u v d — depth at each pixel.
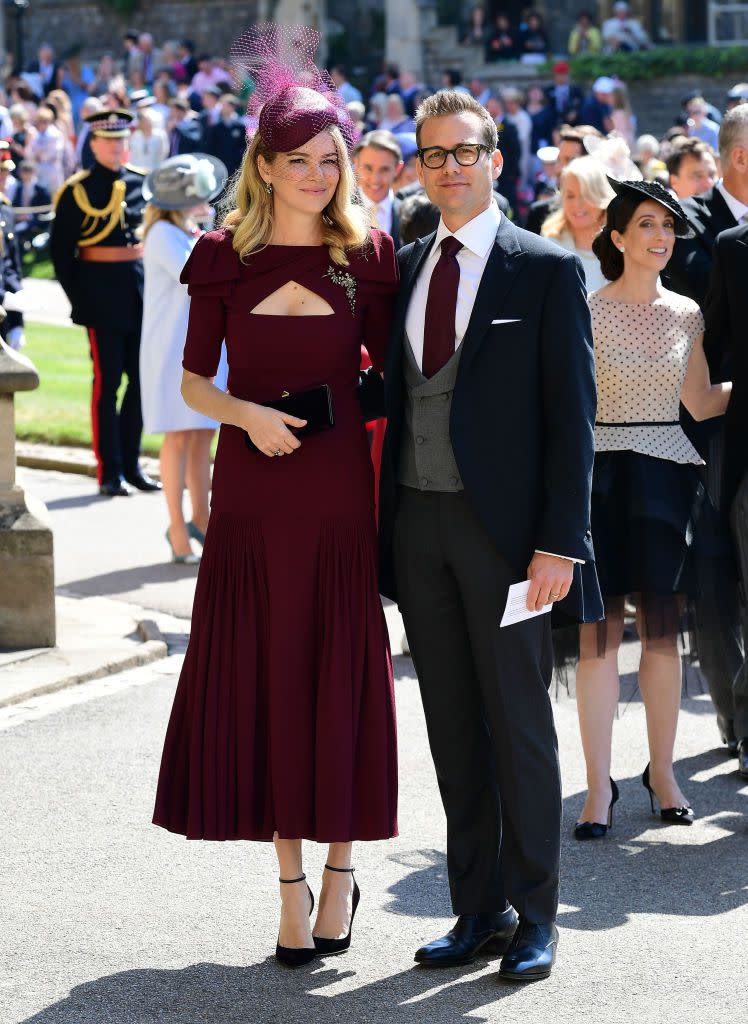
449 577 4.04
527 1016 3.80
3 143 9.64
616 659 5.13
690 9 28.80
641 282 5.11
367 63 31.39
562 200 6.67
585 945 4.22
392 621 7.74
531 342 3.90
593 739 5.09
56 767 5.58
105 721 6.09
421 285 4.04
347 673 4.03
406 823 5.12
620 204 5.05
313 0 30.67
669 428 5.14
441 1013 3.82
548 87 22.80
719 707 5.75
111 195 10.03
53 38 32.84
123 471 10.59
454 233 3.97
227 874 4.71
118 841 4.95
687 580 5.18
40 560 6.84
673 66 26.33
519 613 3.91
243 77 4.08
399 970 4.08
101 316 10.10
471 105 3.93
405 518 4.05
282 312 4.05
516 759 3.98
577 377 3.87
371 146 8.48
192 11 31.94
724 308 5.21
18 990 3.95
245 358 4.07
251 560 4.05
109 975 4.04
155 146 21.16
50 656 6.77
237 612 4.05
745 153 5.95
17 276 9.79
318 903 4.34
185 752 4.16
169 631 7.34
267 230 4.06
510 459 3.91
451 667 4.10
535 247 3.94
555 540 3.87
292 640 4.02
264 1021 3.79
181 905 4.48
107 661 6.70
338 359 4.06
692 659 5.60
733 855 4.90
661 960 4.12
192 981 4.00
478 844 4.17
